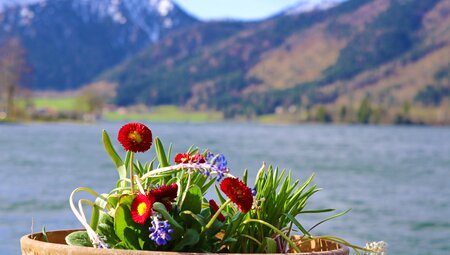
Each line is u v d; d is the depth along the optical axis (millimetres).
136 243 2031
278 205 2223
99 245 2031
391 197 26984
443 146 84500
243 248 2191
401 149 74250
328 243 2322
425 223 19266
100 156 48062
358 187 30859
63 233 2371
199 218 2047
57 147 59844
